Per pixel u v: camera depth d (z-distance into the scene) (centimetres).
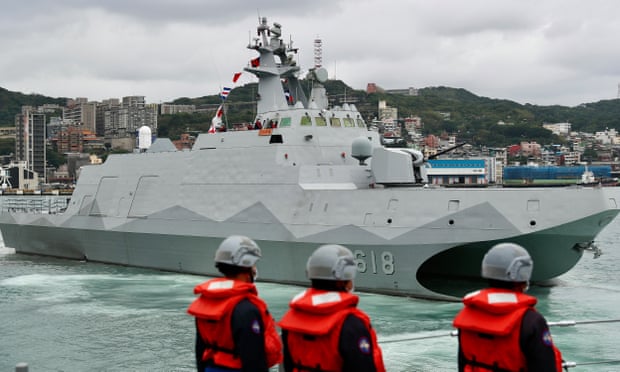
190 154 2845
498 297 587
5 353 1712
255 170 2586
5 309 2225
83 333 1894
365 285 2311
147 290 2509
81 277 2844
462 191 2117
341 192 2331
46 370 1571
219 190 2692
